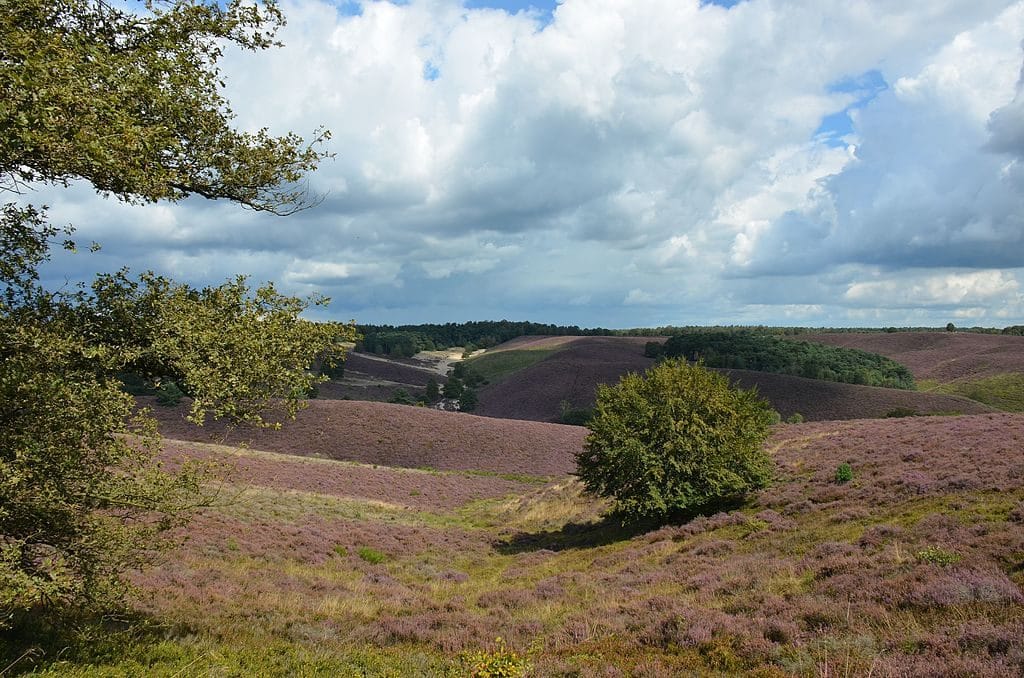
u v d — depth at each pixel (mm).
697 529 23828
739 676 8922
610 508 36031
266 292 8969
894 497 20594
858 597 11250
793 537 18641
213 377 7973
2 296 8055
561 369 138250
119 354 7945
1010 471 19938
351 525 31562
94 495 8211
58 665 7758
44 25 6883
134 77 6586
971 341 169000
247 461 44688
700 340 149375
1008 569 11297
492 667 9477
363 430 69312
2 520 7078
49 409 7125
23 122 5480
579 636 12172
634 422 27734
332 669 9672
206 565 18000
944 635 8820
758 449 28312
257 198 9422
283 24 9039
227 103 8992
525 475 63469
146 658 8766
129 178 6641
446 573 23250
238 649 10062
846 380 121750
